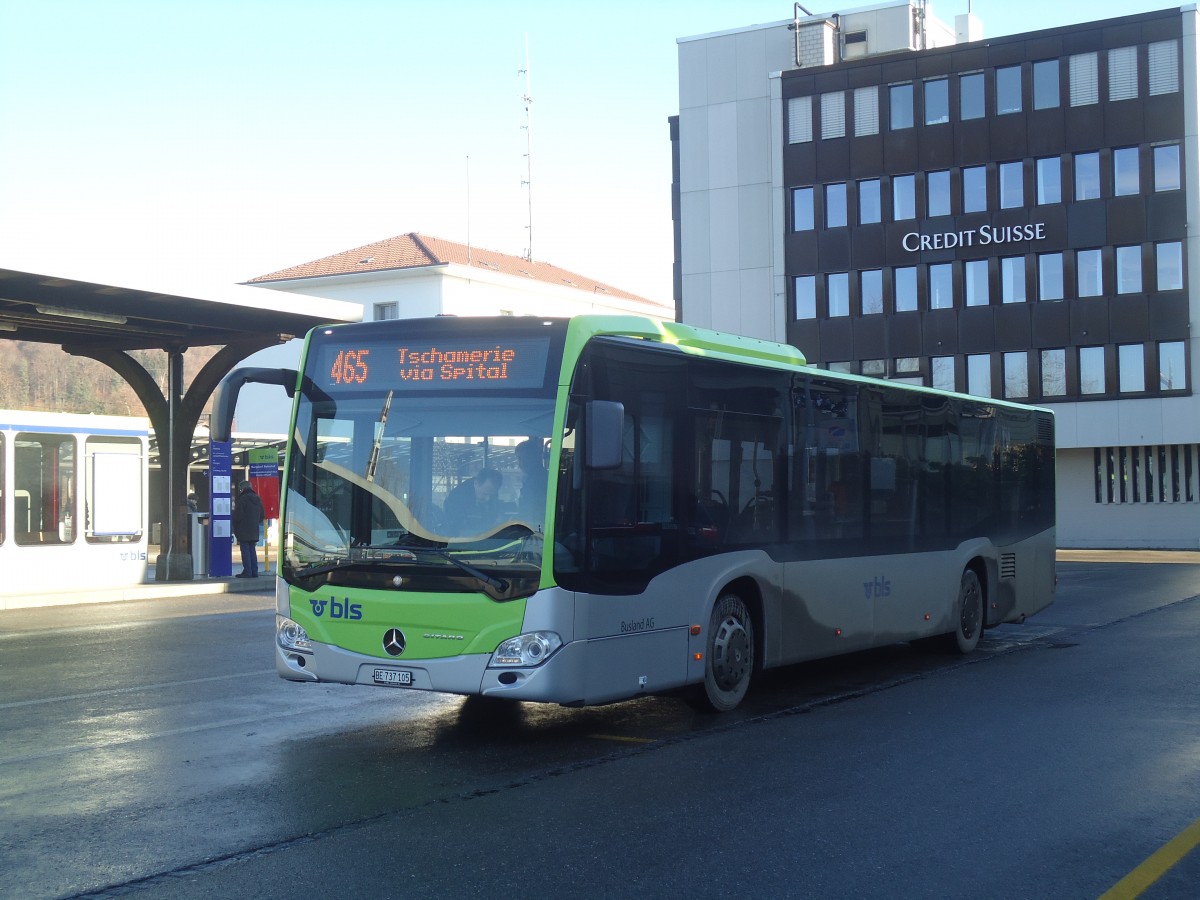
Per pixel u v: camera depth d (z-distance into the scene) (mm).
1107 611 19141
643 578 8789
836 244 47812
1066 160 44219
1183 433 42469
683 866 5805
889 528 12258
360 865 5836
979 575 14422
